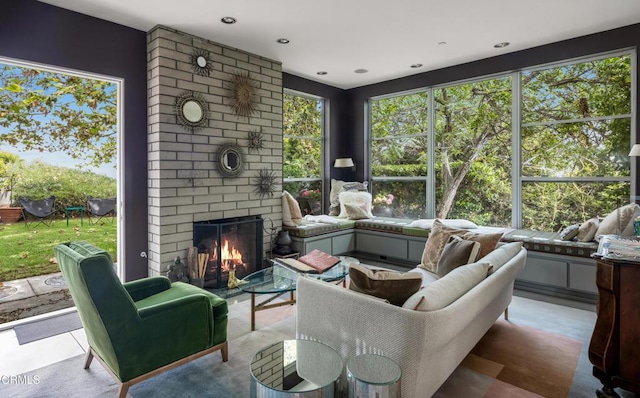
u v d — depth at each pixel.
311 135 5.88
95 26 3.34
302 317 2.05
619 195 3.92
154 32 3.55
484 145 4.89
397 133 5.77
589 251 3.39
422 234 4.61
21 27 2.95
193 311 2.15
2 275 3.33
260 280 2.82
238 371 2.23
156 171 3.56
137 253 3.66
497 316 2.63
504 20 3.53
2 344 2.61
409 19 3.47
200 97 3.83
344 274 2.93
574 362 2.31
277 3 3.12
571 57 4.02
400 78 5.54
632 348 1.81
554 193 4.35
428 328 1.55
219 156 3.99
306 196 5.84
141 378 1.95
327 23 3.54
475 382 2.08
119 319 1.85
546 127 4.38
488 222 4.89
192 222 3.79
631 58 3.77
